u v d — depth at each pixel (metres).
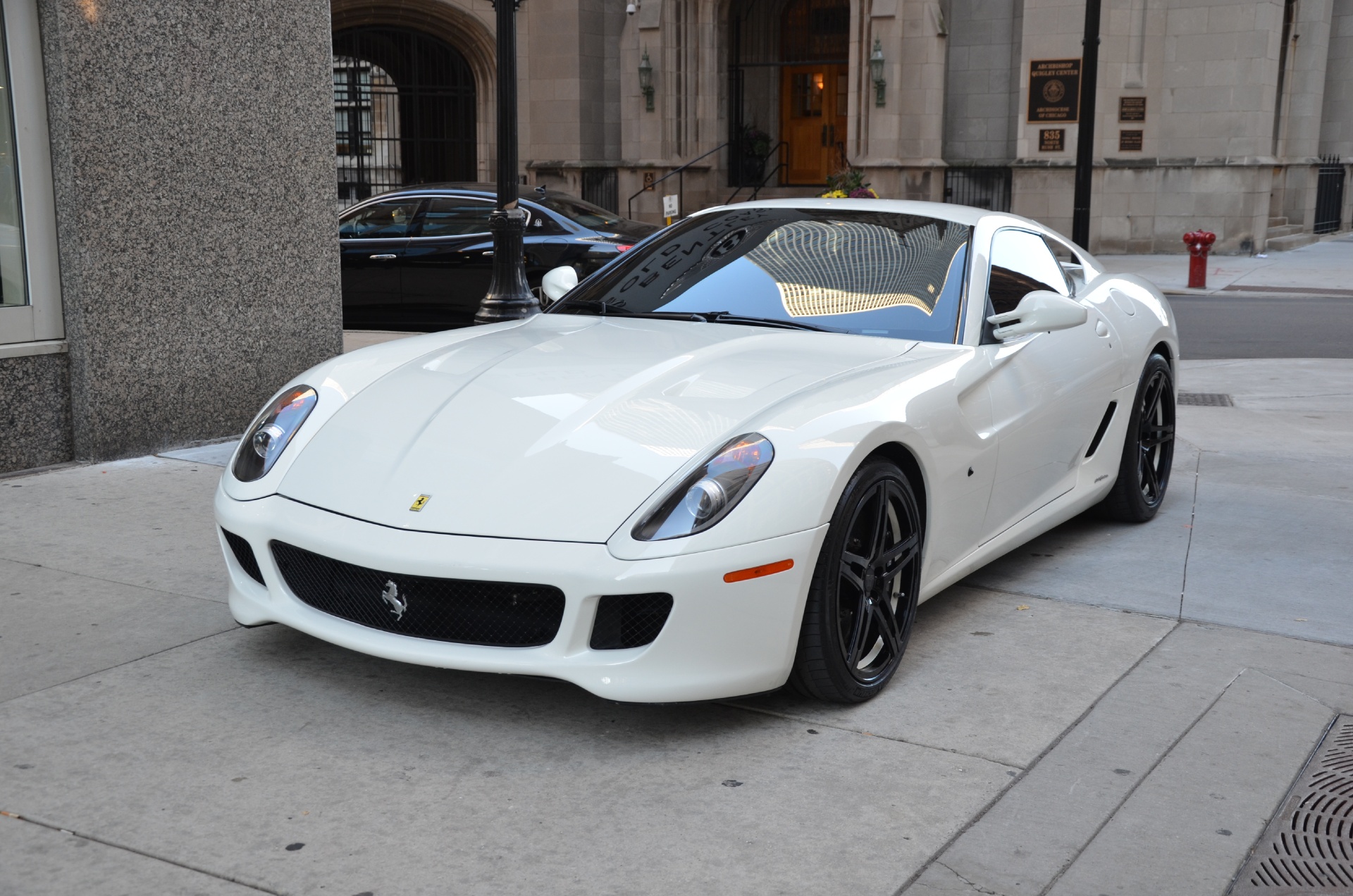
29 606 3.73
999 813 2.59
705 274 4.12
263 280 6.21
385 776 2.71
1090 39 13.27
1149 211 22.94
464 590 2.81
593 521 2.75
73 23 5.20
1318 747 2.95
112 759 2.75
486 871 2.33
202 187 5.85
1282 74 26.31
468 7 24.30
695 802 2.61
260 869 2.32
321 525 2.92
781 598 2.84
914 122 23.31
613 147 26.27
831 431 2.99
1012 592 4.12
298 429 3.28
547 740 2.90
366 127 25.95
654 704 3.10
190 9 5.68
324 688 3.17
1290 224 27.02
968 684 3.30
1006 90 23.23
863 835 2.48
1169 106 22.66
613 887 2.28
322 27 6.36
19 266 5.32
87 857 2.34
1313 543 4.76
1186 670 3.43
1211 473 5.96
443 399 3.23
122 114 5.45
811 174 27.36
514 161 9.20
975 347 3.72
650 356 3.42
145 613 3.69
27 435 5.40
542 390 3.21
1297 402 8.09
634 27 25.33
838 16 26.56
